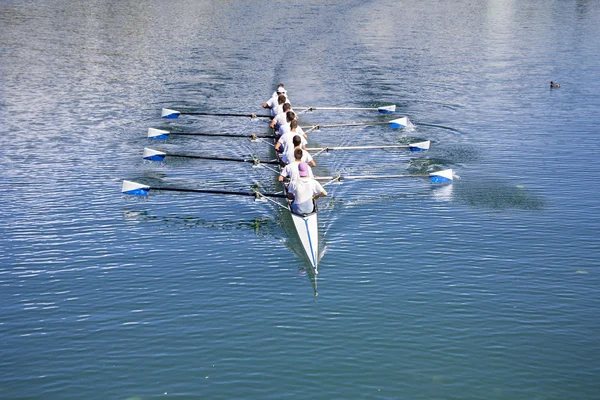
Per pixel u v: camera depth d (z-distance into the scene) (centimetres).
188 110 3347
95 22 6462
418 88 3800
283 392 1207
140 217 2016
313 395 1198
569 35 5753
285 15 7294
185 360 1304
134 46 5212
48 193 2202
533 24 6562
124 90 3756
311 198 1917
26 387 1229
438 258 1712
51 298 1540
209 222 1983
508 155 2569
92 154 2628
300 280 1617
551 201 2081
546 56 4741
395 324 1416
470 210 2022
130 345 1355
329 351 1325
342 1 8794
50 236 1872
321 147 2734
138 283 1609
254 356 1312
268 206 2098
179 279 1630
